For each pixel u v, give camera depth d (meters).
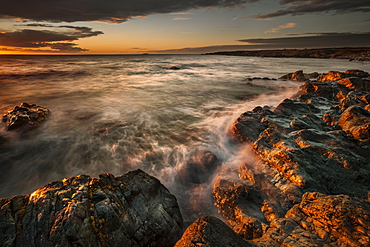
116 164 9.95
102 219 4.52
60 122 15.17
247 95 25.25
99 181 5.54
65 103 20.52
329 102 15.27
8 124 12.99
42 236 3.95
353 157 7.22
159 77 43.34
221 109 19.05
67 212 4.31
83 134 13.22
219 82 36.25
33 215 4.30
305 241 4.25
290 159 7.17
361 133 8.33
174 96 24.86
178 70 60.06
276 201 6.27
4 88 27.56
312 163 7.11
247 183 7.34
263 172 7.60
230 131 11.70
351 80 18.38
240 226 6.00
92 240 4.14
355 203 4.58
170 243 5.25
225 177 7.99
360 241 3.91
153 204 5.84
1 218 4.17
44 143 11.91
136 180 6.29
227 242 3.98
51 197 4.72
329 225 4.45
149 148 11.44
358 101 12.82
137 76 44.66
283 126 10.31
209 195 7.77
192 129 14.09
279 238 4.47
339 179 6.59
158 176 8.89
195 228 4.30
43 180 8.88
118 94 25.47
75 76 42.94
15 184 8.63
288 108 13.43
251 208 6.45
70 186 5.16
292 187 6.47
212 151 10.60
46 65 75.62
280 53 168.12
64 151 11.10
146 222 5.13
